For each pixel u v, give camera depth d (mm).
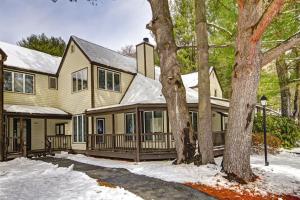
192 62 30688
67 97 18578
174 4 24766
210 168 8922
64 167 11242
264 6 9336
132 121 16375
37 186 7895
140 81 18688
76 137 17547
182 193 6859
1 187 7848
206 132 9531
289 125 18750
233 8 14703
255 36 7586
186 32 29078
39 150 16250
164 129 15203
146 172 9234
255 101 8164
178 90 10148
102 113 15281
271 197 6977
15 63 16969
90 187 7590
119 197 6613
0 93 14453
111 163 12336
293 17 14094
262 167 10453
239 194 6941
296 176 9219
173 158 12945
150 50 19922
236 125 8156
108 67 17406
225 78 28281
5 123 14734
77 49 17922
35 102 17781
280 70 19484
